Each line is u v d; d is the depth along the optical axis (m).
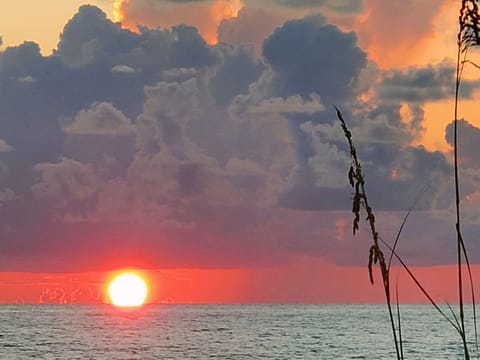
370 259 7.22
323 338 109.75
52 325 154.75
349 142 7.17
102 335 118.75
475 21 6.89
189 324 165.50
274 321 184.50
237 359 79.12
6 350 88.38
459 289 7.36
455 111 7.25
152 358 80.75
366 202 7.19
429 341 98.25
